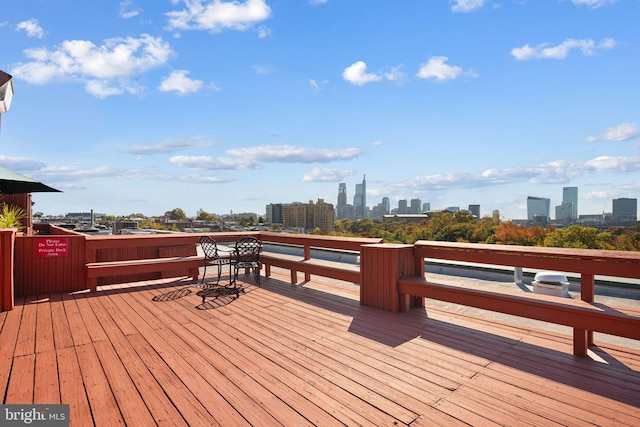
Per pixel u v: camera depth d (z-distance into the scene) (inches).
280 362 113.8
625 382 99.3
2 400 90.4
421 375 104.3
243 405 88.2
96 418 82.4
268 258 260.1
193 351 123.1
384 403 88.9
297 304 185.5
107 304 186.2
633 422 80.2
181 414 84.2
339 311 171.9
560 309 117.2
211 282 245.4
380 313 167.9
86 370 108.0
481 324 151.3
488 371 106.9
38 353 121.0
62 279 214.8
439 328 146.0
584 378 101.9
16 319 159.9
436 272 290.0
